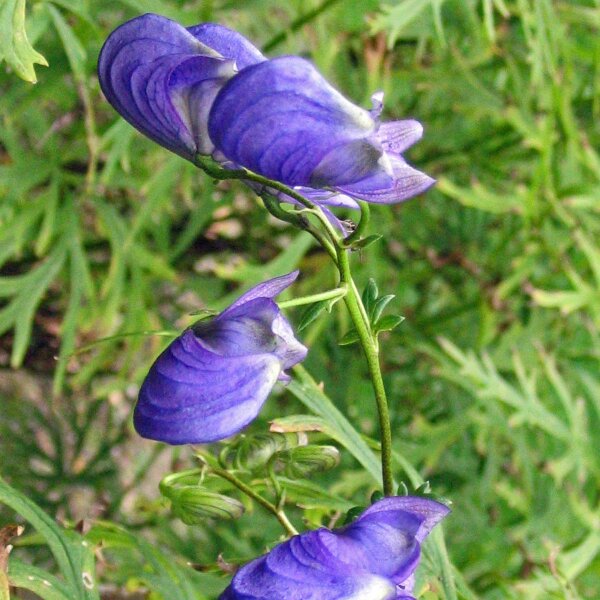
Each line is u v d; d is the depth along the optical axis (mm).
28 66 335
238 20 599
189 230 583
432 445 592
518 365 558
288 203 274
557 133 646
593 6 646
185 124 253
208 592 341
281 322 246
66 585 296
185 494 313
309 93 234
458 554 611
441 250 671
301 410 611
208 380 237
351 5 553
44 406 671
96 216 606
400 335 649
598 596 575
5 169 528
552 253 610
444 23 635
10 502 301
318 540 231
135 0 469
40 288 530
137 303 564
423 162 664
